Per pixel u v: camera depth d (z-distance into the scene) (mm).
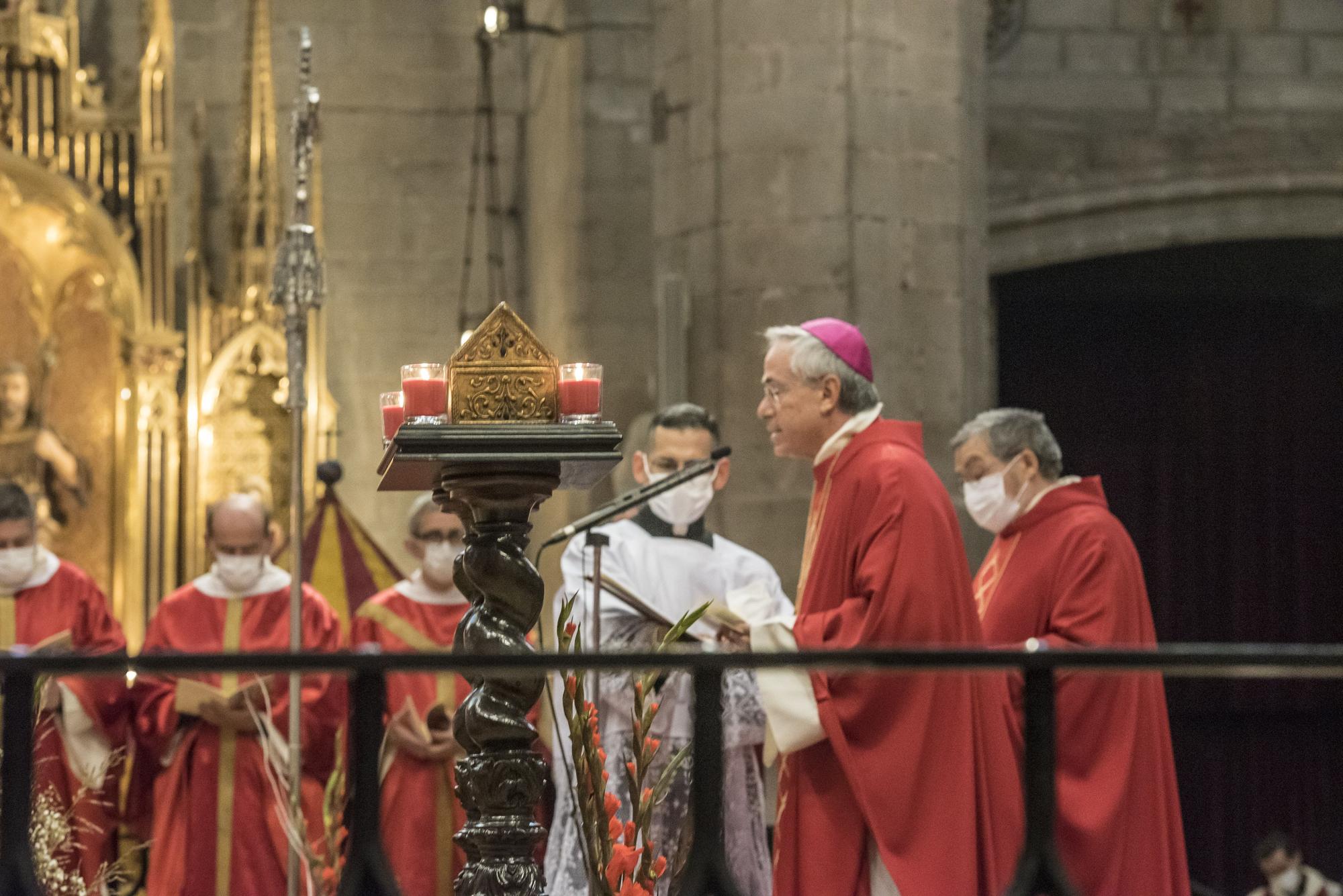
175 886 15500
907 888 10266
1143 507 37312
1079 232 31000
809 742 10602
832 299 21516
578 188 28375
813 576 11281
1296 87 31375
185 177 30328
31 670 4547
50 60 28938
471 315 31766
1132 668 4914
